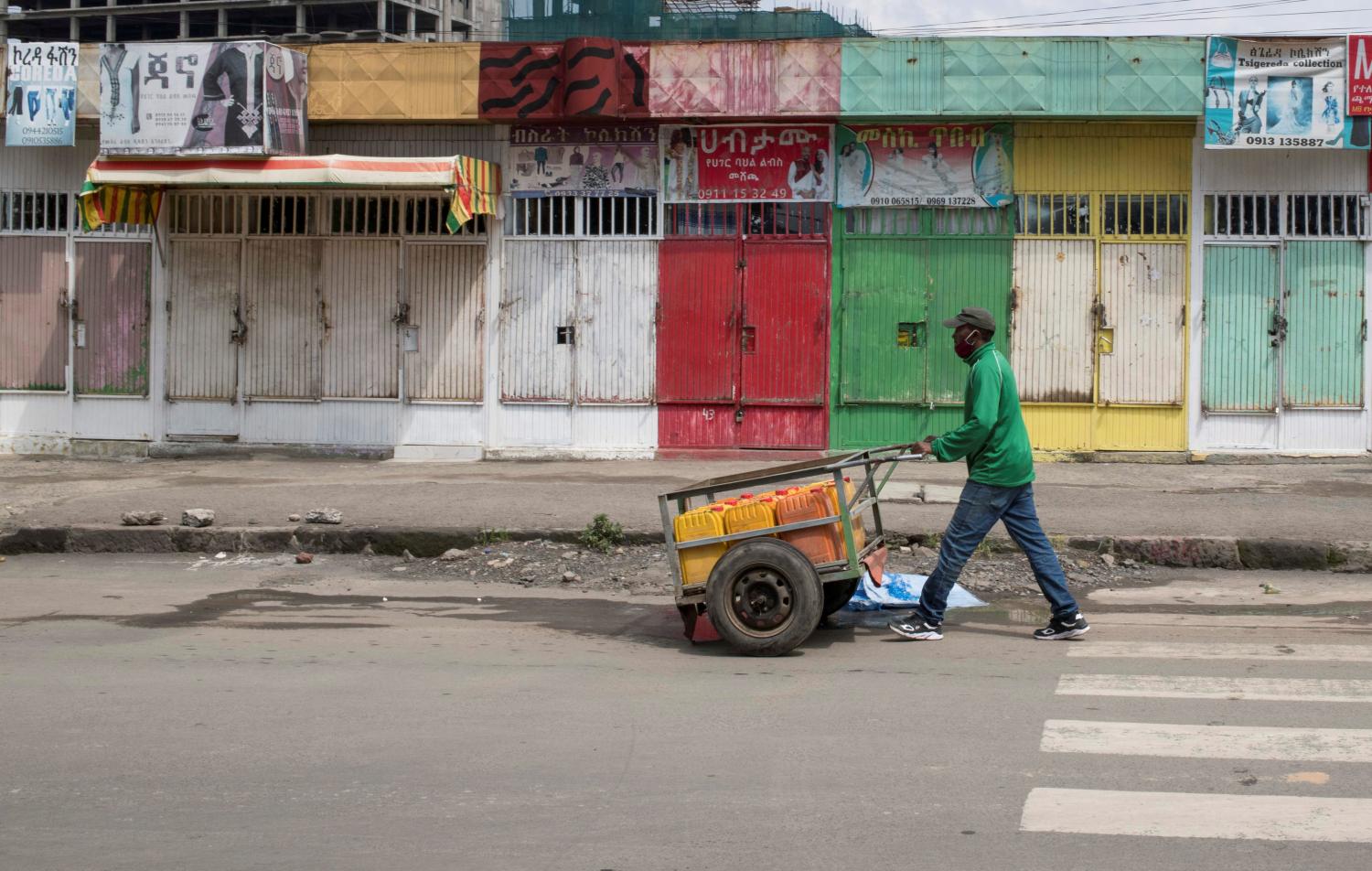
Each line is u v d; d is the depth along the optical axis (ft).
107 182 44.21
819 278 46.47
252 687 21.86
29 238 49.73
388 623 27.45
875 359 46.42
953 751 17.94
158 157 44.16
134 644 25.35
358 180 43.09
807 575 23.66
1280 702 20.27
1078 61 43.88
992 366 24.64
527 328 47.75
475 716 19.97
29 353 50.01
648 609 28.84
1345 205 45.03
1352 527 33.71
